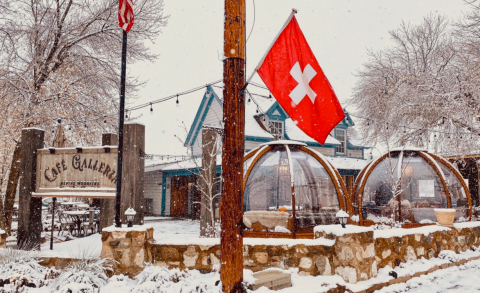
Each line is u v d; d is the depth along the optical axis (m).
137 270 5.76
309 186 9.09
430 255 7.65
